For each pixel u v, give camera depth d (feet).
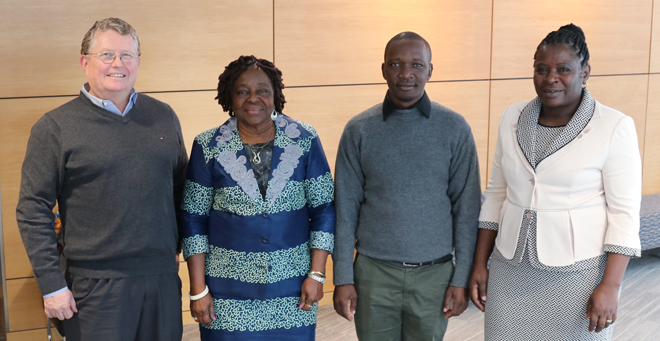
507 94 14.89
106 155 6.85
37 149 6.83
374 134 7.64
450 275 7.85
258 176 7.22
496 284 7.45
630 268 16.33
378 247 7.70
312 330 7.62
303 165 7.38
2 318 11.62
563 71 6.64
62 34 11.04
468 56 14.29
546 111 7.02
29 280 11.54
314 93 13.03
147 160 7.06
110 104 6.94
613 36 16.20
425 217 7.57
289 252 7.32
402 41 7.32
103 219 6.94
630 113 16.97
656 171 17.85
